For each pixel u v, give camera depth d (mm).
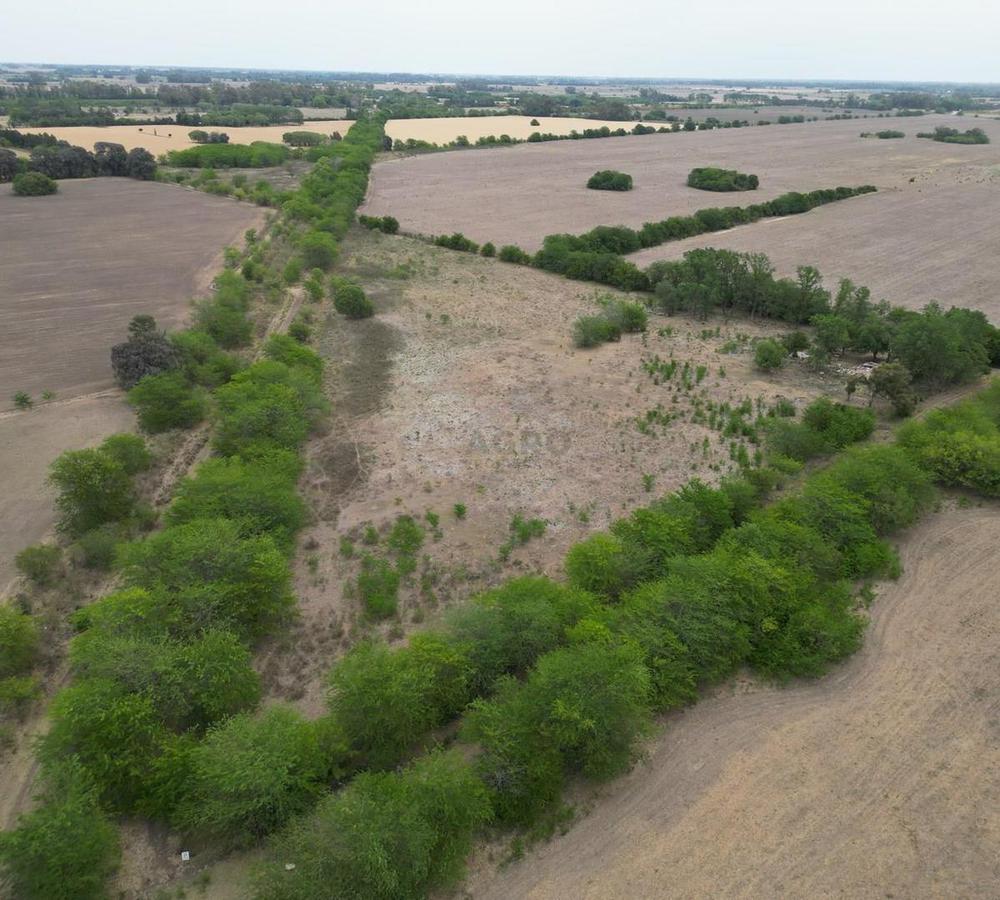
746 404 39188
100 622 21375
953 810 17812
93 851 15812
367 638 23625
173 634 21641
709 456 34594
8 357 45656
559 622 22156
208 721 19828
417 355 47406
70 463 28266
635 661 19969
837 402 40438
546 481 32594
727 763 19250
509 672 21938
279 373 38375
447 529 29141
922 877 16312
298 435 34469
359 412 39344
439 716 20328
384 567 26781
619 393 41406
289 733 18188
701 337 51062
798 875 16375
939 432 33406
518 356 47031
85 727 18344
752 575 23469
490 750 18453
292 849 15992
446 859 16156
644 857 16844
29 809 17984
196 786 17375
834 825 17516
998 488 30891
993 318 53844
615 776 18906
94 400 40000
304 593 25672
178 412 36875
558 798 18172
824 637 22281
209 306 50906
